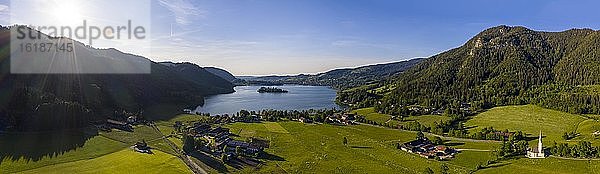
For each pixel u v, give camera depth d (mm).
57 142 170000
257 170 150125
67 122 195750
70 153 155000
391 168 157000
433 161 168750
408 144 194250
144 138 192500
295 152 180125
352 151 185000
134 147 168000
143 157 151000
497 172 150250
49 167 135500
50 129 188125
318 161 165125
